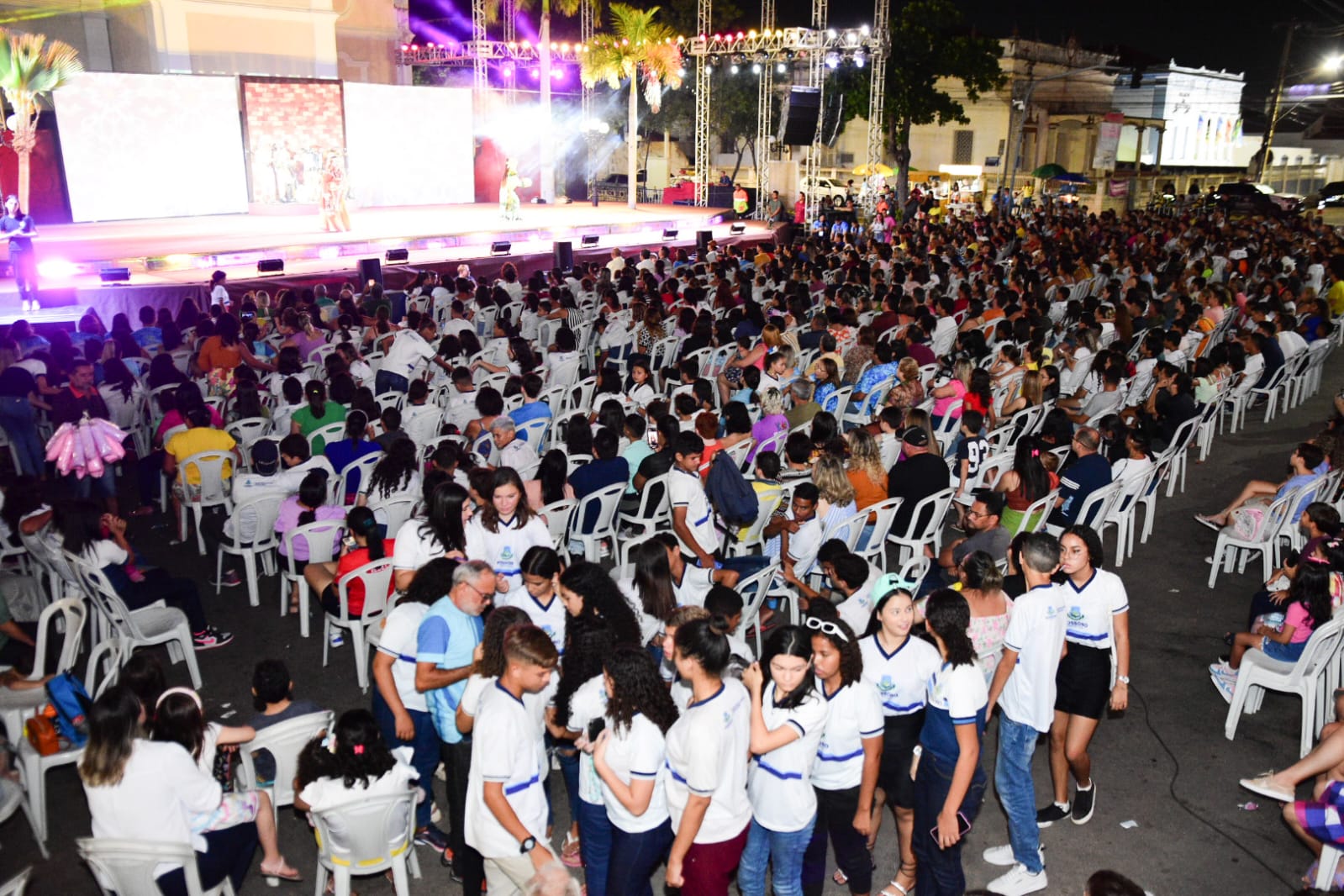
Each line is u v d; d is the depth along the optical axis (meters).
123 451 8.55
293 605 7.69
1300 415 13.22
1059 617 4.53
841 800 4.16
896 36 37.12
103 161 25.22
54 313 16.94
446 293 16.11
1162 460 8.75
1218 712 6.36
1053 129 52.59
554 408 10.96
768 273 18.64
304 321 13.02
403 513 7.32
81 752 5.03
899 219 36.50
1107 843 5.11
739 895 4.75
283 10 28.94
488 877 4.07
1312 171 68.88
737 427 7.98
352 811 4.18
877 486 7.30
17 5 26.69
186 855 3.96
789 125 30.69
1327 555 5.82
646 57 32.94
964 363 9.70
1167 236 27.66
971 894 3.63
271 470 7.71
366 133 30.39
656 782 3.81
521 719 3.83
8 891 4.03
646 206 36.94
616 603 4.30
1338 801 4.58
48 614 5.62
